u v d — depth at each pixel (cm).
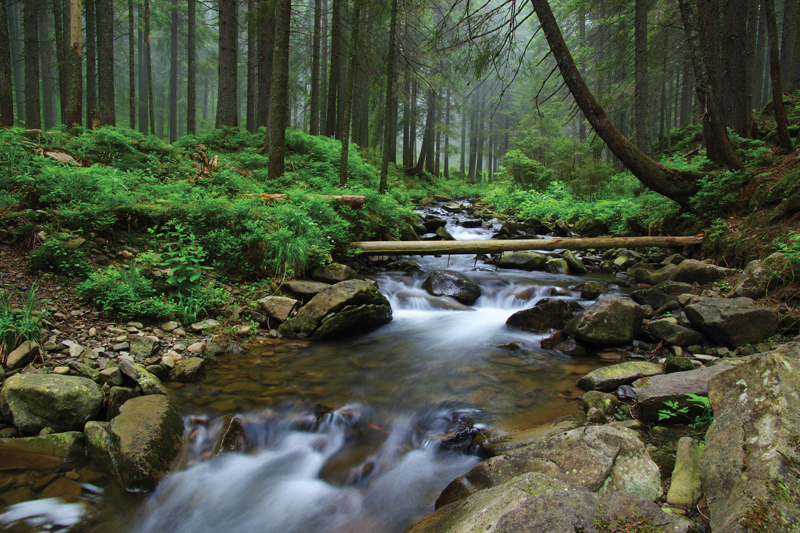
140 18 2744
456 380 472
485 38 881
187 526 293
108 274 554
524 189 2103
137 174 848
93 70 1869
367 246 855
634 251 1013
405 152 3253
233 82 1561
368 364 518
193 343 529
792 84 1759
